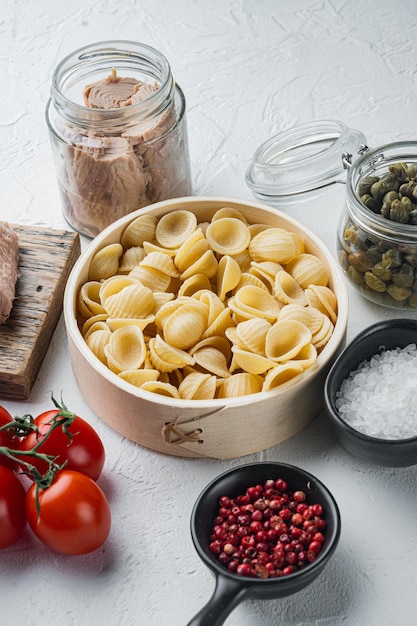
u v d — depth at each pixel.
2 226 0.81
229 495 0.70
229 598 0.64
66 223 0.89
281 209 0.89
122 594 0.69
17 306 0.80
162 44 1.02
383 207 0.77
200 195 0.90
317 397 0.75
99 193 0.83
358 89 0.97
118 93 0.83
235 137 0.94
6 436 0.72
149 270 0.80
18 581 0.70
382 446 0.68
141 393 0.72
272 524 0.68
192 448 0.74
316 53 1.00
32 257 0.83
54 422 0.68
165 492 0.73
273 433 0.74
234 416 0.71
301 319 0.75
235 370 0.76
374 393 0.73
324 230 0.88
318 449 0.75
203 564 0.70
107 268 0.81
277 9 1.05
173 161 0.84
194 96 0.98
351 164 0.81
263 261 0.80
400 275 0.77
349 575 0.69
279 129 0.94
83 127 0.80
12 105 0.98
